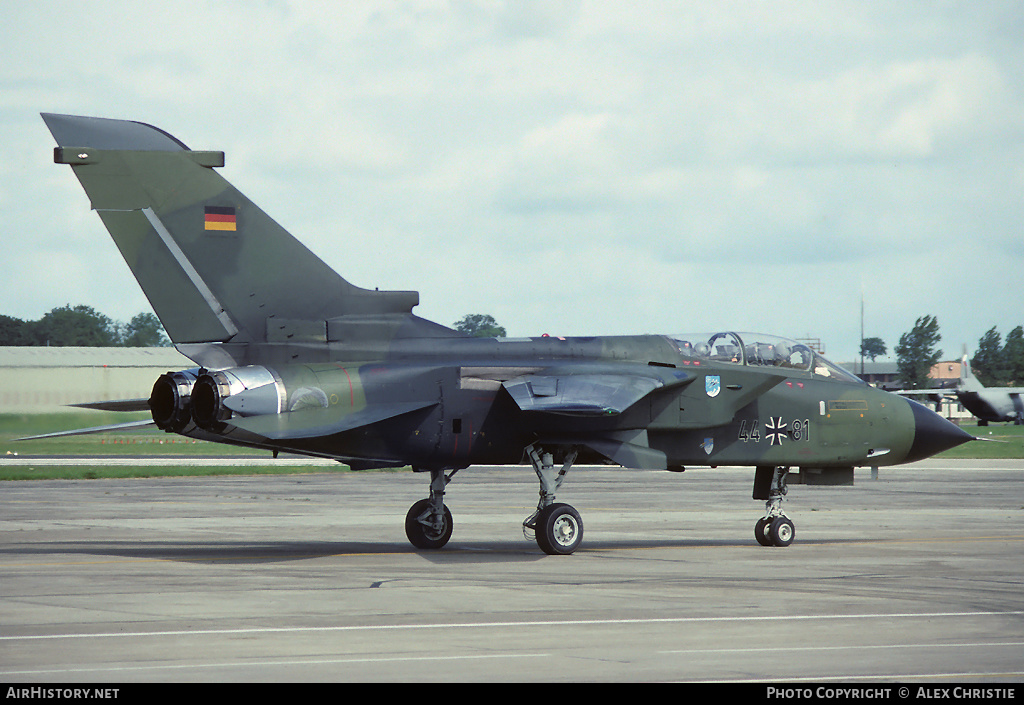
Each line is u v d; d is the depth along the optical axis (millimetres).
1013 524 88562
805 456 75562
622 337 72312
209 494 118688
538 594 48844
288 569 57500
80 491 122125
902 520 92438
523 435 67438
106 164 60875
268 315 63625
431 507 68938
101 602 46031
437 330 68500
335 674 32812
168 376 61562
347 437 63406
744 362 74312
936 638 38875
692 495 122125
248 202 63562
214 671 33125
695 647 37062
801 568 58875
